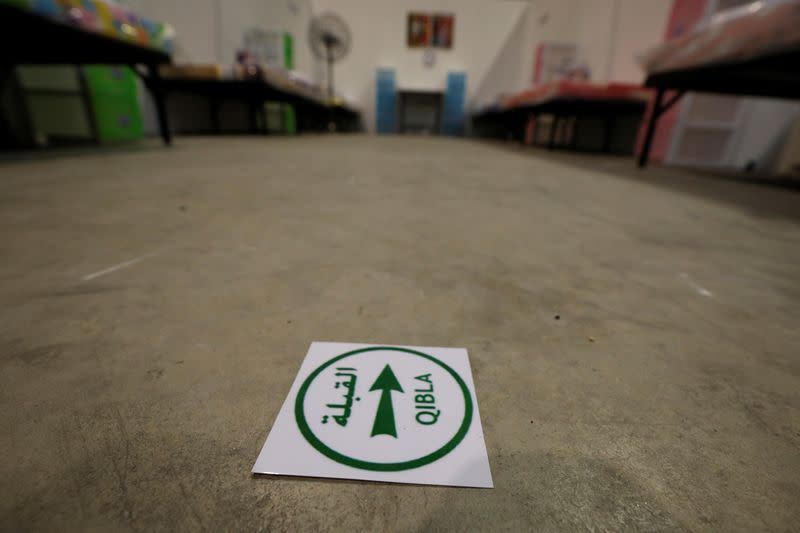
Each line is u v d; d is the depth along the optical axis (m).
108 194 1.59
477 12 9.74
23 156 2.72
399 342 0.63
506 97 6.89
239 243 1.07
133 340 0.62
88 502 0.37
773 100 4.41
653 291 0.86
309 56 9.36
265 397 0.50
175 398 0.50
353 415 0.47
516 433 0.46
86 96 3.95
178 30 5.61
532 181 2.40
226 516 0.36
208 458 0.41
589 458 0.43
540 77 7.68
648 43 5.44
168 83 5.20
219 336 0.63
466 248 1.10
